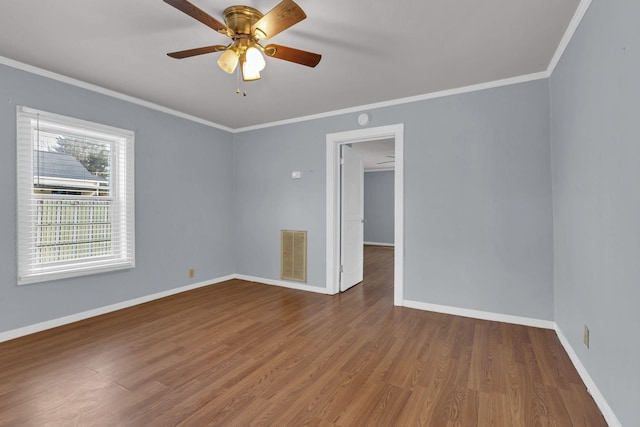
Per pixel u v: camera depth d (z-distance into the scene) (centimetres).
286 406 176
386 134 357
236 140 475
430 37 223
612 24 157
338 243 409
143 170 356
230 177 473
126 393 187
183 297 382
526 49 240
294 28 212
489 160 304
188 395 186
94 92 312
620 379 151
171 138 387
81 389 191
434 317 316
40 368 215
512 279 296
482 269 309
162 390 191
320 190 406
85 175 310
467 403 179
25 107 264
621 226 150
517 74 286
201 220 428
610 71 160
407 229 345
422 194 336
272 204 445
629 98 141
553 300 280
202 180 428
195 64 265
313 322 303
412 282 344
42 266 280
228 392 189
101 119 317
